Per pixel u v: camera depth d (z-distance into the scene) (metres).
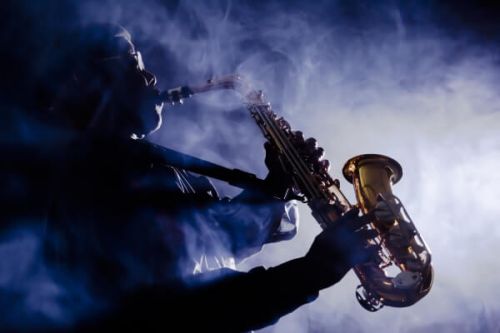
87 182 2.46
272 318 2.19
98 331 2.21
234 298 2.16
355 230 2.26
